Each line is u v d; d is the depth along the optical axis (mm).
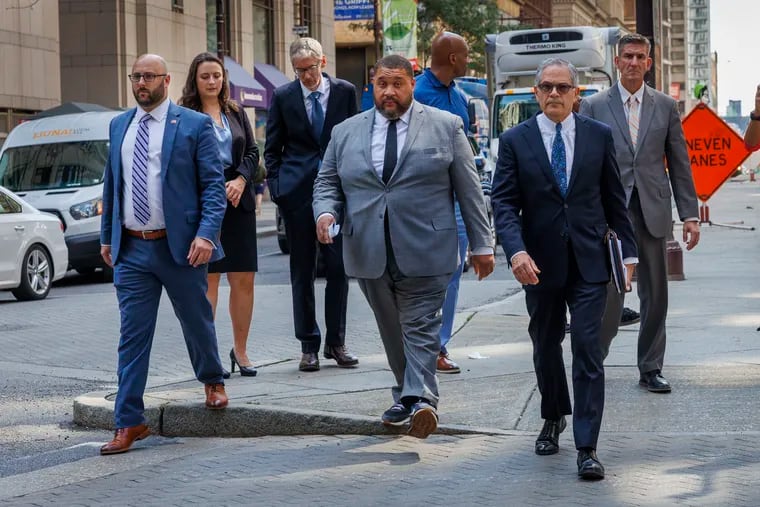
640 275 8453
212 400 7965
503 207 6711
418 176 7324
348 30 66500
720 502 5871
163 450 7648
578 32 25359
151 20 38000
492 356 10047
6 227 16859
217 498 6348
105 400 8562
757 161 88312
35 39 31781
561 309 6859
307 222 9453
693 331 10930
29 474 7086
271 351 10961
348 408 7980
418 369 7246
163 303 14977
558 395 6926
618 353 9984
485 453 7051
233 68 43250
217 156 7734
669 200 8438
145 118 7660
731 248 20469
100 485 6746
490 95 26562
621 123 8414
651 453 6828
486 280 17266
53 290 19453
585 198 6680
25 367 10742
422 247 7293
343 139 7512
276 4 48906
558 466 6695
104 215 7793
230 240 9359
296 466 6984
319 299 14852
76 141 21078
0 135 30375
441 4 49594
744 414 7641
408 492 6320
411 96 7445
